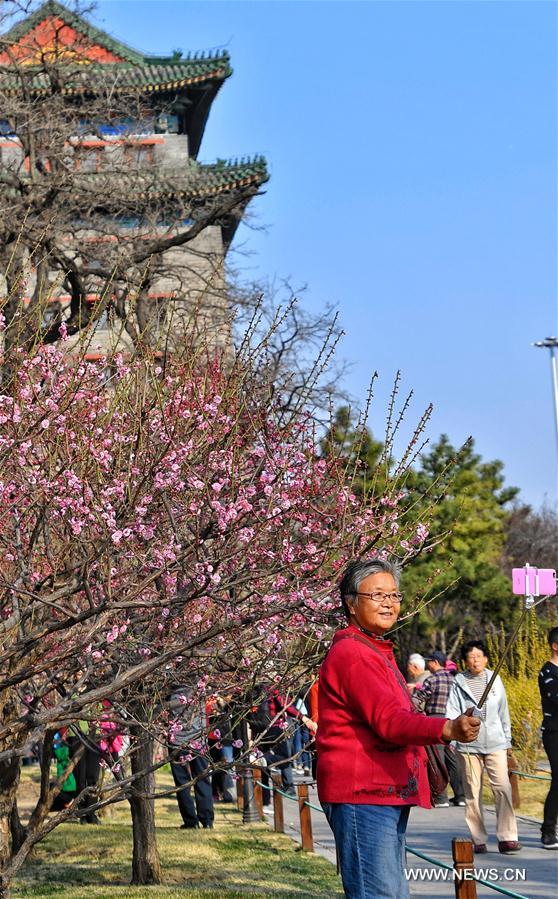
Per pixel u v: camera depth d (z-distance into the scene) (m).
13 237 16.08
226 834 14.30
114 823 15.76
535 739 19.86
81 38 20.81
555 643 12.55
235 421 7.54
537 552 48.47
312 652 9.06
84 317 16.86
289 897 9.91
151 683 8.72
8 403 7.21
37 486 7.19
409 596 33.84
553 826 12.41
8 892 8.45
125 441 7.57
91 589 7.52
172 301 9.57
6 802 9.60
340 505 8.54
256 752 9.29
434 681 15.00
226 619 7.64
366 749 5.18
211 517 7.11
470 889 6.67
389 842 5.13
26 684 9.38
